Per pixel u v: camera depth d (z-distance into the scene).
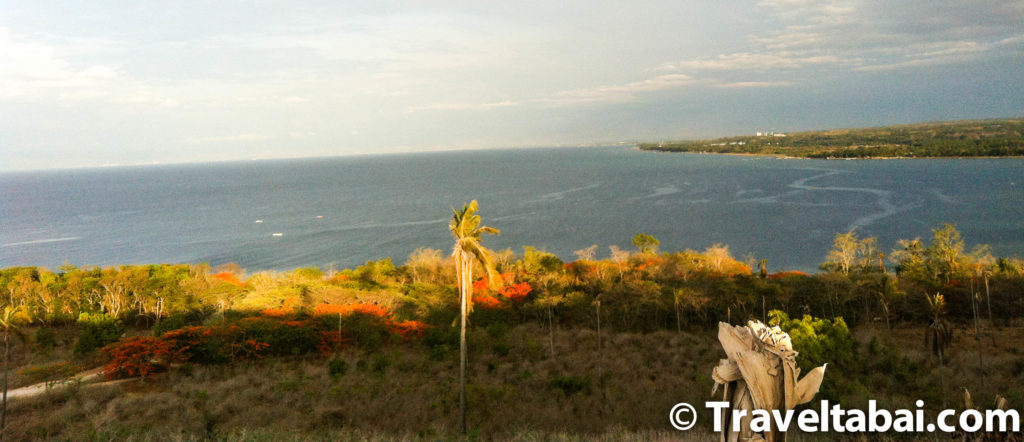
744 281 57.72
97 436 21.19
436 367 36.91
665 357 40.19
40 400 27.27
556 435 21.08
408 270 77.69
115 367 33.50
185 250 137.12
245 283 68.12
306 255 126.19
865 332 46.12
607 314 53.41
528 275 67.38
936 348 28.86
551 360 39.31
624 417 26.19
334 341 41.66
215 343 36.88
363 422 25.58
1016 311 50.19
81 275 63.19
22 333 42.72
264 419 25.22
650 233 145.00
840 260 78.19
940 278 59.47
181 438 20.42
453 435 23.88
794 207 179.00
